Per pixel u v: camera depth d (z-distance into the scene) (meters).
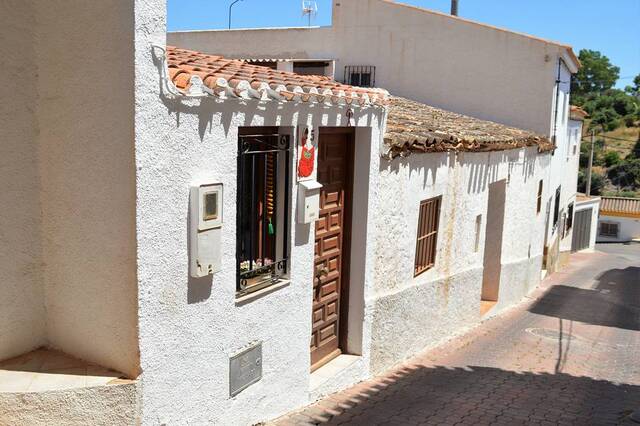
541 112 14.91
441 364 7.86
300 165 5.14
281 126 4.94
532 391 6.68
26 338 4.04
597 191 44.53
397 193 7.23
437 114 12.59
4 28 3.70
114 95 3.61
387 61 16.05
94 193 3.77
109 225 3.74
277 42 16.86
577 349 9.25
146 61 3.59
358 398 6.11
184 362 4.10
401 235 7.47
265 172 5.00
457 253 9.59
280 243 5.20
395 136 6.97
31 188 3.94
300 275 5.34
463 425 5.43
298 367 5.47
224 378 4.49
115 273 3.76
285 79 5.44
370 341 6.91
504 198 11.97
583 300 14.50
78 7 3.66
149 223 3.71
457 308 9.78
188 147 3.95
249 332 4.72
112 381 3.71
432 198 8.41
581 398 6.48
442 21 15.50
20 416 3.53
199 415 4.28
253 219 4.89
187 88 3.83
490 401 6.20
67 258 3.95
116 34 3.55
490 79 15.23
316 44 16.59
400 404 5.98
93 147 3.73
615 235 38.25
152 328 3.81
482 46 15.21
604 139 51.09
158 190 3.76
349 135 6.46
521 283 14.02
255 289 4.86
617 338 10.38
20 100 3.82
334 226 6.38
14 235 3.89
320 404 5.79
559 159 17.92
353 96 5.81
